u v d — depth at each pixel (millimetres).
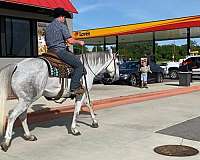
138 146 7406
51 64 7516
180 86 21969
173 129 9047
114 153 6902
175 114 11367
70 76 7898
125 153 6898
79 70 7910
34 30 16234
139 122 9969
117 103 14047
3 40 14906
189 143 7680
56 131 8828
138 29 30359
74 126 8453
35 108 11844
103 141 7812
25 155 6793
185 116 11000
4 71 6938
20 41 15648
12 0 13461
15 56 15398
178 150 7113
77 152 6980
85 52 8766
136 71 22562
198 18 26766
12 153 6914
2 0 13102
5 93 6906
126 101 14656
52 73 7512
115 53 9594
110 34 32625
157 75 25797
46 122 10055
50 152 6988
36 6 14312
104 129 9023
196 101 14781
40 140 7914
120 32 31797
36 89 7219
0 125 6828
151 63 25469
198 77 30641
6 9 14820
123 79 22672
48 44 7863
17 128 9117
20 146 7410
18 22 15547
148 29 29703
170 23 28297
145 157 6645
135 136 8273
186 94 17812
